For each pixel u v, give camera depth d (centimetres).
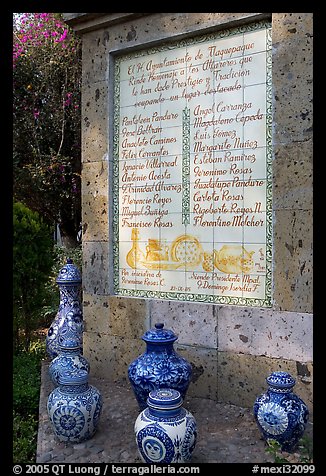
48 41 775
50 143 787
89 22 482
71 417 337
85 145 498
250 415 386
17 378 466
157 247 459
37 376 487
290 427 314
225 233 418
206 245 429
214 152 424
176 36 438
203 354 424
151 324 456
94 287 495
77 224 830
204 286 430
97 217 491
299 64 375
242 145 409
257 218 401
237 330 406
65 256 777
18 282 582
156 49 457
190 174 438
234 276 413
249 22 404
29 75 766
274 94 386
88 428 343
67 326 504
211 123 426
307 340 372
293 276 379
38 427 374
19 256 579
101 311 489
